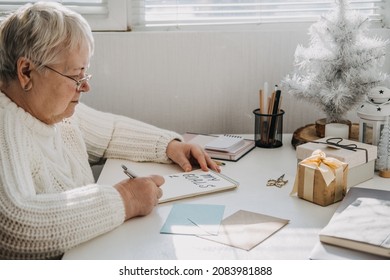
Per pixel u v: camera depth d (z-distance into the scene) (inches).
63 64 46.9
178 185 52.3
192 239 41.6
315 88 63.5
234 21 76.9
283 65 75.5
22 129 47.6
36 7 47.2
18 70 46.7
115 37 74.3
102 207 43.3
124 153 62.7
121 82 76.0
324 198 47.5
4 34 46.9
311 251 38.6
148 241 41.5
